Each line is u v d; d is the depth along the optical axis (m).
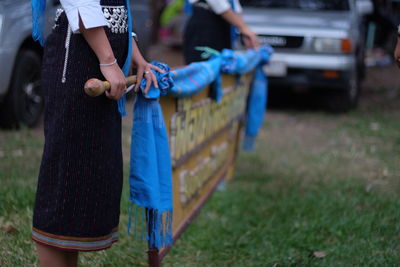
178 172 3.03
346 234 3.58
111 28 2.03
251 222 3.81
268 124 7.24
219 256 3.26
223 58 3.54
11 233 3.17
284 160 5.55
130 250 3.15
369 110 8.34
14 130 5.78
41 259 2.13
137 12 7.20
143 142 2.32
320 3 8.31
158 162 2.37
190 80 2.91
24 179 4.14
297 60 7.54
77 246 2.05
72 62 1.99
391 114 8.09
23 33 5.50
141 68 2.29
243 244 3.41
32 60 5.93
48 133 2.04
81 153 2.01
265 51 4.66
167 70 2.42
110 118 2.06
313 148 6.12
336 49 7.48
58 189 2.02
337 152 5.93
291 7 8.31
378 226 3.63
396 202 4.15
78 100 1.99
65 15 2.00
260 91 4.78
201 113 3.32
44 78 2.06
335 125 7.30
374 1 12.45
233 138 4.64
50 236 2.05
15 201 3.61
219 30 4.12
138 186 2.32
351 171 5.23
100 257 2.97
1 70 5.24
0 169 4.38
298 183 4.71
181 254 3.25
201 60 4.11
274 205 4.11
